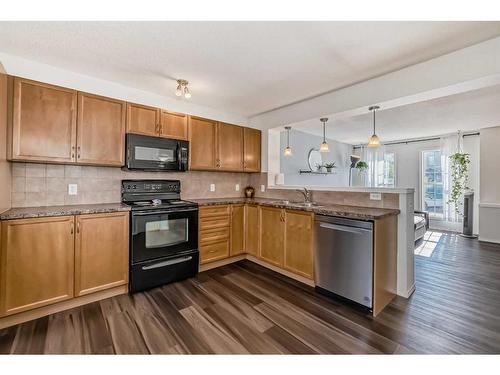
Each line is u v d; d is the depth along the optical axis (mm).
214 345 1707
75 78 2568
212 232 3184
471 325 1967
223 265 3357
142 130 2781
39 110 2168
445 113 4016
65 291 2111
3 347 1658
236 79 2688
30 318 1980
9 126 2037
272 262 3100
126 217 2443
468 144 5562
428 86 2238
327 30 1819
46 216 2018
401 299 2422
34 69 2332
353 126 5078
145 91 3070
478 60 1971
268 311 2170
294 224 2822
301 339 1784
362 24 1748
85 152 2408
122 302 2299
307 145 5883
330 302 2346
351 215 2258
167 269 2707
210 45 2031
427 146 6242
